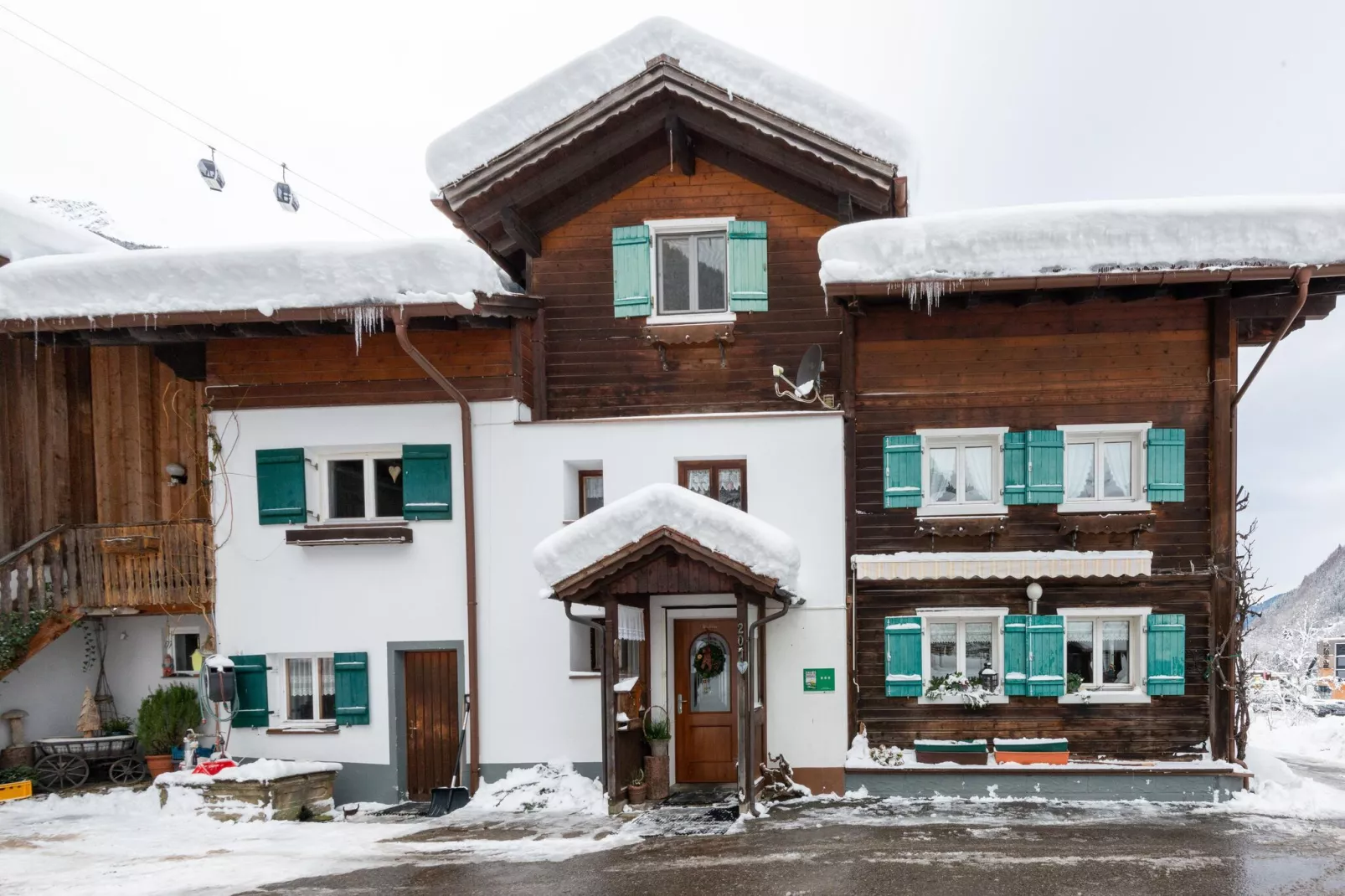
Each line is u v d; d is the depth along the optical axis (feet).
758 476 38.96
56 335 40.42
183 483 45.75
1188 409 37.86
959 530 37.99
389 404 40.86
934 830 31.86
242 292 37.65
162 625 46.06
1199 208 34.58
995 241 35.35
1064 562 36.78
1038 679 37.58
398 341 40.78
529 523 39.78
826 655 38.14
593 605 37.58
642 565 33.60
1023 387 38.52
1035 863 27.91
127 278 38.04
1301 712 69.77
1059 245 35.12
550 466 39.86
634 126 41.09
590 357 42.29
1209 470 37.68
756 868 27.86
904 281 35.47
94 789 41.45
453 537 40.27
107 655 46.26
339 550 40.75
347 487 42.37
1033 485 37.78
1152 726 37.52
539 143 40.68
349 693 40.27
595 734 39.01
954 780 36.88
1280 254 34.01
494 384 40.27
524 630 39.52
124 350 46.32
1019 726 38.04
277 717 41.11
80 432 46.09
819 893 25.45
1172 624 37.29
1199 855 28.63
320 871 29.04
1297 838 30.53
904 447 38.52
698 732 39.01
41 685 44.57
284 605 40.93
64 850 32.14
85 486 45.93
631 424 39.68
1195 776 35.91
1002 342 38.73
